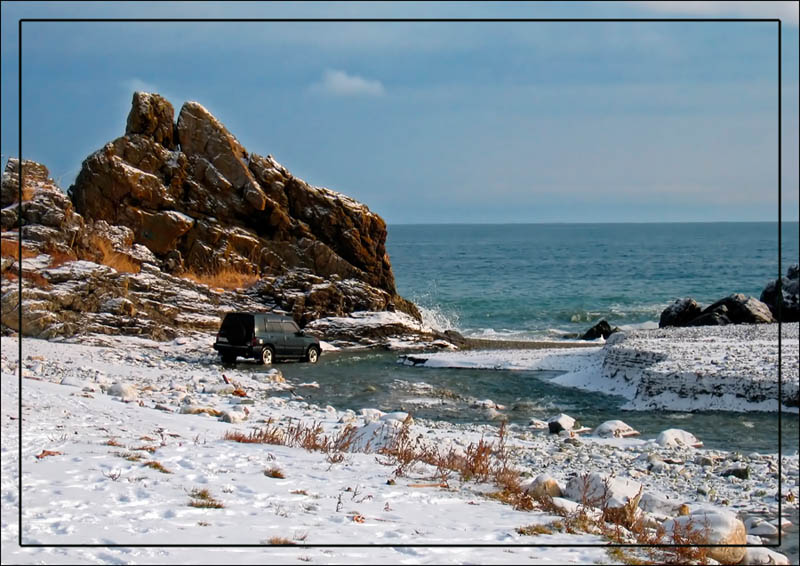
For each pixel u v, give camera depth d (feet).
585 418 69.72
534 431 62.34
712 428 64.23
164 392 71.41
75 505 28.09
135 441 42.04
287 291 138.92
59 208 128.16
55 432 42.96
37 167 131.85
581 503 33.40
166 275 132.77
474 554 24.22
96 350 102.99
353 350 126.72
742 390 73.41
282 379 88.74
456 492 35.17
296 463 39.29
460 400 78.74
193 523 26.45
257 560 22.02
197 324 124.26
